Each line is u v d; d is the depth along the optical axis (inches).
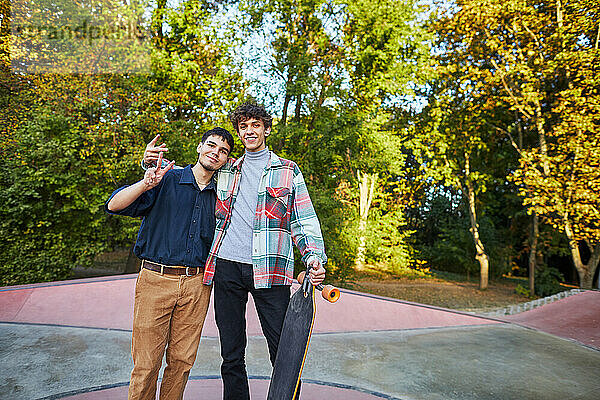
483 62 477.4
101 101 344.8
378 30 405.4
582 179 362.9
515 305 429.7
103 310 173.5
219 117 384.2
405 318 206.2
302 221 71.5
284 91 389.7
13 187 311.6
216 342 152.0
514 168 575.5
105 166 326.3
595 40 406.0
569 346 181.5
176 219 68.5
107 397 95.3
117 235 371.6
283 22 394.6
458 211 715.4
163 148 62.8
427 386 120.0
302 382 114.7
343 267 402.3
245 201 73.1
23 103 347.9
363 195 574.6
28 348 129.5
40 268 330.6
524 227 599.5
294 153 393.4
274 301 71.7
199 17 382.6
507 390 120.6
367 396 107.3
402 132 534.3
